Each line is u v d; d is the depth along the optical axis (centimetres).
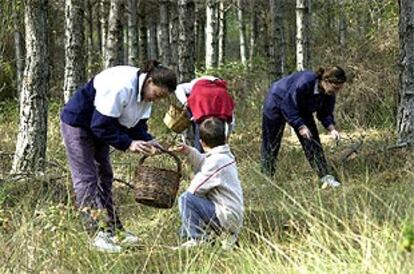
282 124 832
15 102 1655
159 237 584
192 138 938
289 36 2142
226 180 580
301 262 481
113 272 513
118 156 934
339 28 1811
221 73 1673
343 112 1232
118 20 1319
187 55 1006
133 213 696
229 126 738
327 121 813
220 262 523
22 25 1653
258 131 1227
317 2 1942
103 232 567
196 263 523
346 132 1176
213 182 577
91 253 530
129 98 576
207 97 726
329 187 722
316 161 786
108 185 620
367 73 1256
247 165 878
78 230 557
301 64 1255
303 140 800
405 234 374
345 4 1723
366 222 516
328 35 1880
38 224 545
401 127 887
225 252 539
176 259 541
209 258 520
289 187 732
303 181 769
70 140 596
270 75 1392
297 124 791
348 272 447
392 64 1281
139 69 588
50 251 514
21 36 1727
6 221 567
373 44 1356
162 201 557
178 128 739
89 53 1977
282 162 884
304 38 1254
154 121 1249
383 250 454
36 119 800
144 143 570
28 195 647
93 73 1816
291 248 505
